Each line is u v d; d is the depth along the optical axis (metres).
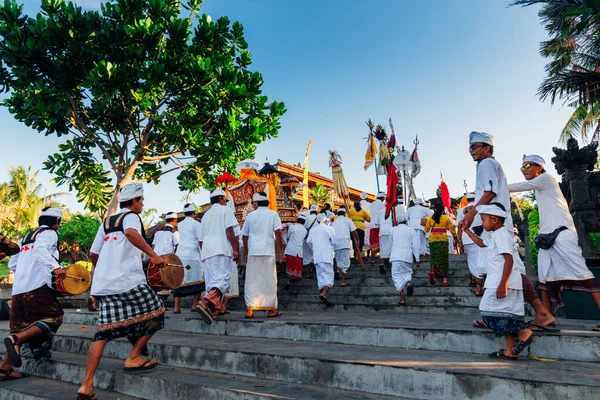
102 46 9.77
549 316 3.66
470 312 5.77
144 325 3.83
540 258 4.14
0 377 4.47
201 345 4.26
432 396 2.95
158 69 9.43
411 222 9.36
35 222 31.52
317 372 3.41
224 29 10.75
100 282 3.70
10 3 9.10
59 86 9.77
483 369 2.99
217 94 10.52
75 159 11.08
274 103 11.74
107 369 4.06
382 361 3.29
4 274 22.70
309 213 9.99
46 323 4.47
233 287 6.72
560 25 10.91
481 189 3.82
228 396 3.21
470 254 6.48
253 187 8.99
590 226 8.57
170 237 7.72
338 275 9.49
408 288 6.82
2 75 9.48
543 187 4.11
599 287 3.80
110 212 10.20
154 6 9.79
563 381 2.61
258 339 4.75
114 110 9.89
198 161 11.71
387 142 13.41
